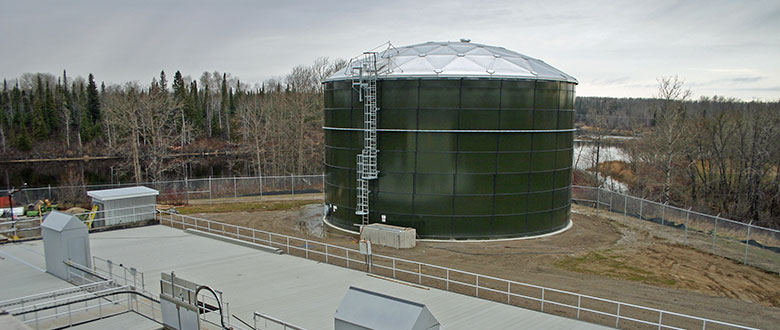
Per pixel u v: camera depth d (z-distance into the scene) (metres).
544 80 30.19
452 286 20.97
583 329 16.05
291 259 24.05
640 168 63.44
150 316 16.12
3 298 18.42
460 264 25.00
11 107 126.19
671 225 35.19
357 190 31.64
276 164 77.56
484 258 26.25
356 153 31.67
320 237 30.59
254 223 35.00
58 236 20.47
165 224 32.81
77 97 127.50
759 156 57.59
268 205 42.38
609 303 19.70
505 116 29.55
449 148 29.42
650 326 17.27
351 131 31.81
